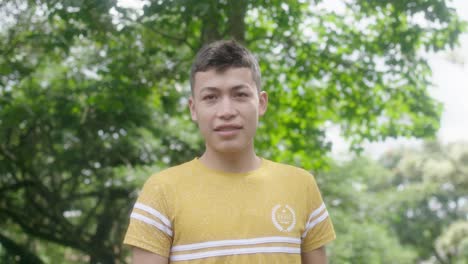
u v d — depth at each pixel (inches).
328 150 366.9
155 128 434.0
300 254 85.3
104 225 504.7
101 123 407.2
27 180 472.7
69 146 458.3
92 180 487.8
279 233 81.0
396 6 301.7
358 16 339.3
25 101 376.8
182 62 325.7
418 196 644.1
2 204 482.9
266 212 81.6
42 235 490.0
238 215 80.7
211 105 83.4
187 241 79.9
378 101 367.9
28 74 333.7
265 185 84.0
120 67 313.4
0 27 307.4
